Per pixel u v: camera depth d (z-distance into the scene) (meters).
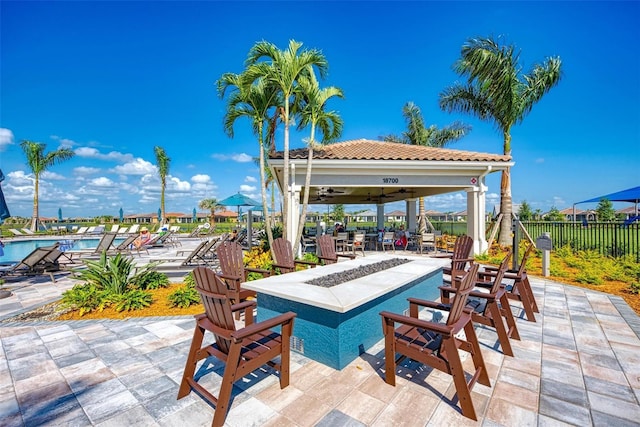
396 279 4.38
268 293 3.76
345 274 4.82
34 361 3.51
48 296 6.64
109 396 2.79
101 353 3.71
